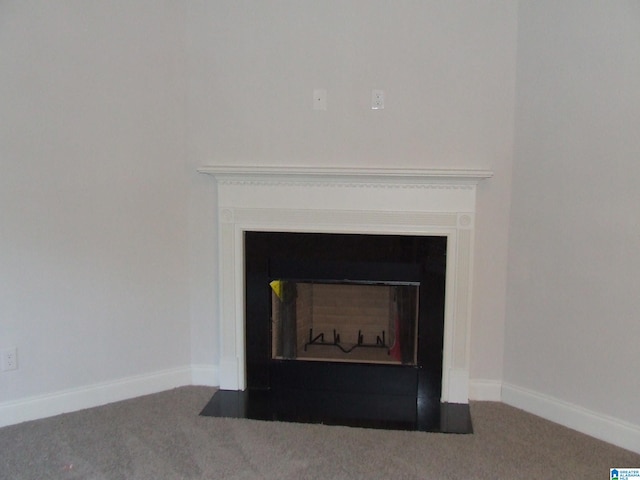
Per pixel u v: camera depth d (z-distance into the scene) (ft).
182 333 9.82
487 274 9.13
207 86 9.26
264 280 9.47
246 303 9.58
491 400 9.39
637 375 7.59
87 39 8.45
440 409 8.98
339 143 9.11
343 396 9.48
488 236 9.04
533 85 8.49
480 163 8.90
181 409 8.95
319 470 7.13
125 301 9.24
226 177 9.12
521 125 8.69
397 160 9.04
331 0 8.89
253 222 9.25
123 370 9.34
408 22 8.80
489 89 8.76
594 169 7.85
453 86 8.82
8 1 7.78
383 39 8.87
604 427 7.99
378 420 8.59
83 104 8.52
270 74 9.11
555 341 8.54
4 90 7.88
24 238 8.28
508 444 7.86
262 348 9.66
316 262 9.34
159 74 9.11
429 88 8.86
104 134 8.74
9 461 7.27
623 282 7.66
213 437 8.00
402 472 7.09
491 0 8.61
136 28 8.83
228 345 9.60
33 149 8.20
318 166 9.16
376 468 7.18
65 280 8.68
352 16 8.88
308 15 8.96
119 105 8.82
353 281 9.28
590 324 8.08
